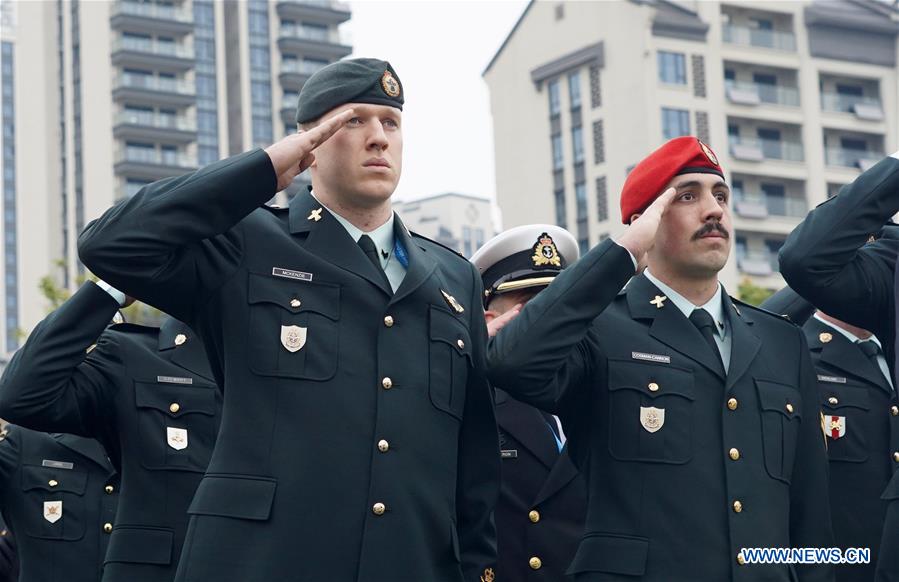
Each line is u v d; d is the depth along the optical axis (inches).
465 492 164.6
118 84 2364.7
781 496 170.4
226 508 149.7
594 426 170.6
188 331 208.7
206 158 2413.9
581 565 166.7
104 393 201.3
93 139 2358.5
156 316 874.1
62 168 2449.6
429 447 155.7
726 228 176.6
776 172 1636.3
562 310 163.9
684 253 175.5
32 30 2509.8
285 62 2472.9
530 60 1717.5
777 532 167.9
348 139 161.0
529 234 222.2
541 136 1701.5
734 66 1636.3
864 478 223.5
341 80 162.4
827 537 175.2
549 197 1690.5
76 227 2396.7
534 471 201.8
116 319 218.1
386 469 152.3
